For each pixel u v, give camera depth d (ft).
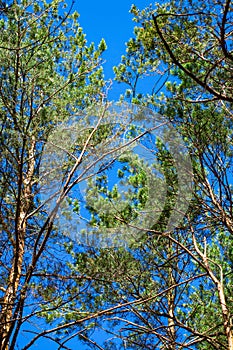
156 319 26.86
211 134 27.22
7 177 20.98
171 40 25.00
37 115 22.02
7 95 21.25
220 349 25.04
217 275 30.14
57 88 25.79
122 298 25.85
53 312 24.64
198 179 28.02
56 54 29.43
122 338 24.79
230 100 20.54
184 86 27.84
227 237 31.17
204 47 24.56
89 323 24.61
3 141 20.11
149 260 26.11
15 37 23.06
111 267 23.85
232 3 21.80
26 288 20.56
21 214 24.71
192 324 28.76
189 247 29.78
